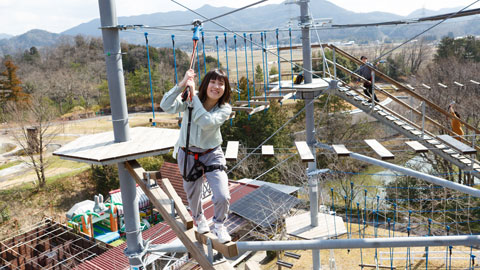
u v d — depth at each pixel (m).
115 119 5.96
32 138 33.59
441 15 8.78
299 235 12.78
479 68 27.73
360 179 27.89
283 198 22.66
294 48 12.35
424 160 25.19
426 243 4.83
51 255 19.53
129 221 6.22
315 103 34.78
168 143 5.76
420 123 27.61
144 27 5.96
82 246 20.62
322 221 13.66
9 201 29.72
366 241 4.83
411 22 9.39
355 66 33.06
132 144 5.82
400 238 4.91
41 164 32.12
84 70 70.06
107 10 5.76
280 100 10.96
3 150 39.72
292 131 35.59
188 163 3.53
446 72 28.66
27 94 54.53
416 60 34.97
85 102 57.78
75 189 31.66
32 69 71.50
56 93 56.81
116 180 30.73
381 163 8.70
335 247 4.87
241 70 48.78
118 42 5.94
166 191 4.56
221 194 3.40
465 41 32.34
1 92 52.03
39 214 28.31
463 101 24.78
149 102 53.84
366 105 11.98
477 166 10.19
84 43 81.94
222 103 3.60
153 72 52.28
